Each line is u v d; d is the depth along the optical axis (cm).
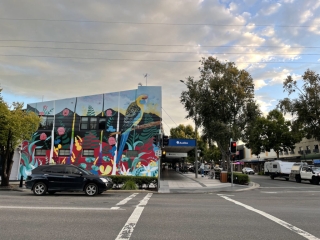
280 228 705
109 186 1507
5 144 1997
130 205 1078
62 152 2686
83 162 2645
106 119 2708
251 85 3116
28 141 2719
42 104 2781
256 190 2077
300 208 1062
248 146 5488
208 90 3156
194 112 3203
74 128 2711
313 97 3541
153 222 757
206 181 2830
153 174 2589
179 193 1783
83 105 2750
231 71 3067
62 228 679
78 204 1084
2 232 637
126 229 677
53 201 1172
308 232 669
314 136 3688
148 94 2722
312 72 3562
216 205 1120
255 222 771
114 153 2642
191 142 3234
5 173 2048
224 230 677
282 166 3531
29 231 647
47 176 1470
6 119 1881
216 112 3109
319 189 2172
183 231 664
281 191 1988
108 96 2745
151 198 1380
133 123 2681
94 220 774
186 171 5116
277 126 5000
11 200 1187
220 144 3148
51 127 2730
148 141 2641
